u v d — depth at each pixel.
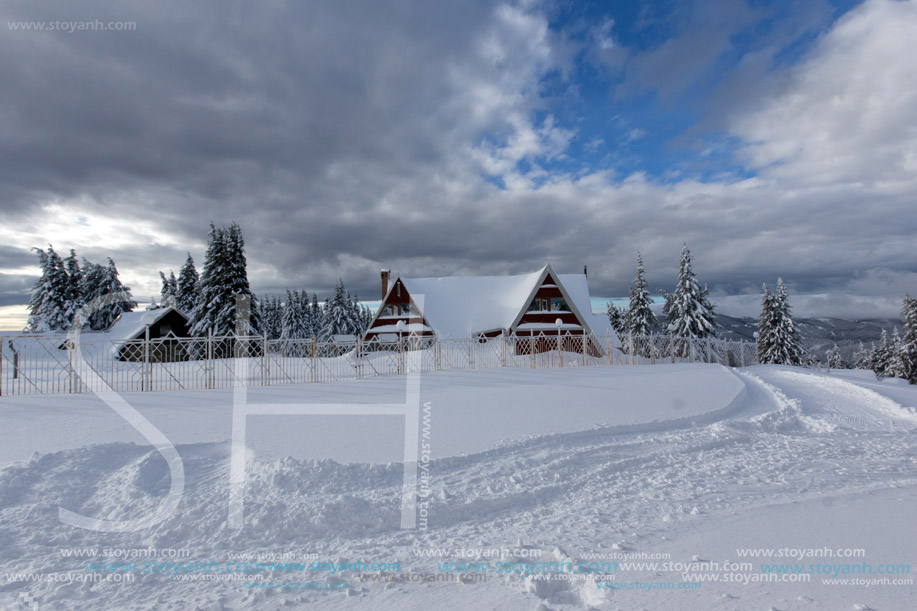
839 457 9.52
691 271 46.84
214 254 40.66
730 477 8.02
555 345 32.31
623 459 8.98
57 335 15.58
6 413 11.41
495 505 6.61
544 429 10.68
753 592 3.95
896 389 19.47
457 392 14.95
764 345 48.25
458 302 37.72
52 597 4.15
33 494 6.05
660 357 30.53
